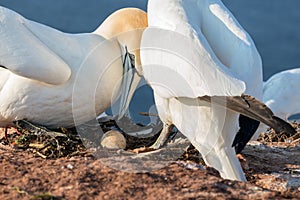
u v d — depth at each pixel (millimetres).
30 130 13727
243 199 10641
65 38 14180
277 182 12453
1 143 13602
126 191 10633
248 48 12641
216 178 11398
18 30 13680
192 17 12805
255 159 13914
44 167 11438
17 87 13586
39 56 13516
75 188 10656
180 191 10750
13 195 10438
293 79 20516
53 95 13703
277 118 11297
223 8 13219
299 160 14000
